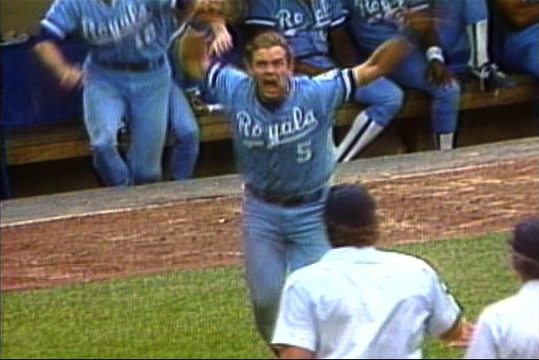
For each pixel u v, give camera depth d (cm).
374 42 4031
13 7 4059
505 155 3925
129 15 3706
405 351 1802
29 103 4022
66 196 3762
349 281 1803
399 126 4206
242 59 3578
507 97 4309
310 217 2411
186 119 3881
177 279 3097
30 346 2767
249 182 2422
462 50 4219
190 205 3581
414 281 1811
